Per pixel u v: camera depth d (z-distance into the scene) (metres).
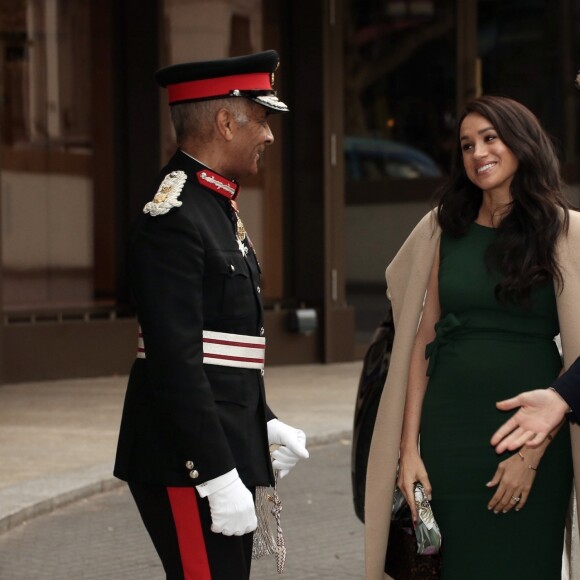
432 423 5.92
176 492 5.40
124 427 5.55
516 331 5.83
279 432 5.83
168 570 5.55
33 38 20.66
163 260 5.28
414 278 6.10
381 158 23.62
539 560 5.83
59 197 20.95
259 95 5.56
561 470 5.82
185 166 5.55
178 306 5.25
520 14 24.50
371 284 23.67
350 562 10.10
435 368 5.96
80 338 20.02
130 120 21.33
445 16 23.88
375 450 6.12
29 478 12.65
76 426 15.74
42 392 18.58
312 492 12.72
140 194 21.34
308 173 22.80
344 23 23.05
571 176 25.02
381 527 6.10
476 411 5.82
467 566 5.86
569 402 5.53
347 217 23.50
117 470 5.55
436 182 23.70
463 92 23.92
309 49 22.62
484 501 5.81
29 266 20.56
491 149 5.83
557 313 5.79
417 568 6.02
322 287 22.69
